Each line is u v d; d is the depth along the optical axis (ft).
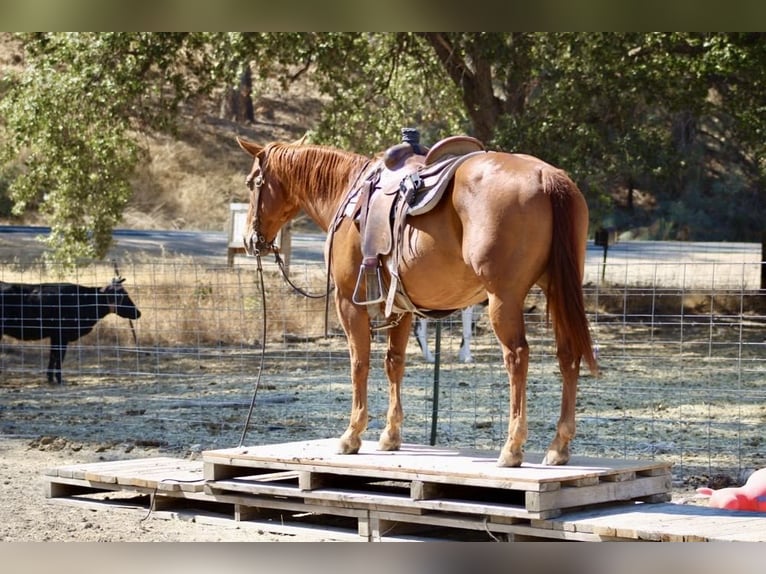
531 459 22.62
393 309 23.18
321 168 25.76
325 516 25.32
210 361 57.62
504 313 20.43
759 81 73.31
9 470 31.63
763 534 18.15
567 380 21.09
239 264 79.00
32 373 55.26
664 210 117.50
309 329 64.18
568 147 68.59
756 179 115.55
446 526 22.75
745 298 79.25
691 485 28.04
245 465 24.16
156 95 77.20
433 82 79.82
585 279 82.94
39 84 67.36
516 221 20.22
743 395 45.14
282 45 66.39
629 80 67.92
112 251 90.22
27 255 87.76
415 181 21.91
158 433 37.96
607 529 18.95
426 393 43.96
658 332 71.20
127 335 61.98
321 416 41.01
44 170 69.51
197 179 128.98
